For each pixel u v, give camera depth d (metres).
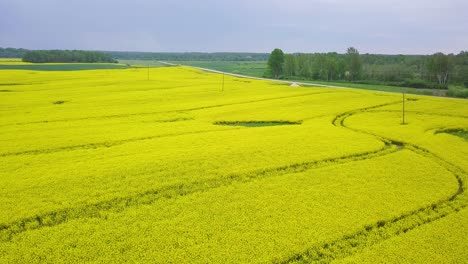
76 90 72.19
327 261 17.17
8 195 22.72
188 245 17.83
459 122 47.44
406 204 22.78
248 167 28.67
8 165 28.20
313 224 20.09
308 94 71.62
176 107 55.91
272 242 18.25
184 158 30.27
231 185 25.20
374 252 17.59
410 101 64.44
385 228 20.23
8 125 42.19
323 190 24.61
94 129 41.19
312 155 32.09
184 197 23.12
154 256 16.86
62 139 36.47
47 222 20.05
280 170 28.69
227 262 16.62
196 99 63.97
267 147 34.12
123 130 40.94
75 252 16.98
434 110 55.94
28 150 32.56
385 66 139.50
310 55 155.88
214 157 30.77
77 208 21.48
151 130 41.06
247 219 20.41
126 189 24.08
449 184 26.11
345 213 21.41
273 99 64.81
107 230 18.98
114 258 16.64
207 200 22.69
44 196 22.77
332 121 48.44
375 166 29.56
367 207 22.23
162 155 31.06
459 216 21.28
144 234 18.69
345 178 26.83
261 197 23.30
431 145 36.16
